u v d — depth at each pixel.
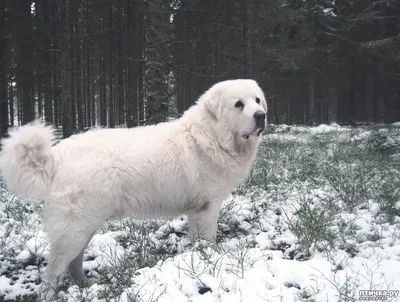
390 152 10.58
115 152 3.61
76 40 21.55
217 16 20.06
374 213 4.93
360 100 29.06
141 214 3.87
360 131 15.44
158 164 3.75
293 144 12.27
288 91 34.34
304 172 7.20
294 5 26.05
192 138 4.05
